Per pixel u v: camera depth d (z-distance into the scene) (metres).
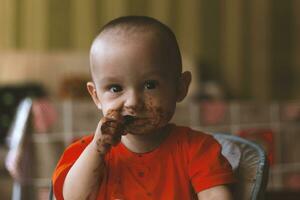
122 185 0.93
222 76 4.05
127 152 0.94
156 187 0.92
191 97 3.55
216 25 4.05
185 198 0.93
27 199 1.88
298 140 2.31
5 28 3.79
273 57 4.11
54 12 3.84
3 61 3.66
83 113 1.94
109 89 0.90
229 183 0.93
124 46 0.88
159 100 0.89
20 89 3.33
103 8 3.91
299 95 4.12
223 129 2.19
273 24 4.11
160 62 0.89
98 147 0.88
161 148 0.95
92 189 0.90
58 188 0.95
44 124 1.90
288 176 2.29
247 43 4.08
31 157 1.88
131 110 0.88
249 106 2.24
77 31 3.87
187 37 4.02
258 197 1.06
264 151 1.11
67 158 0.97
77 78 3.66
